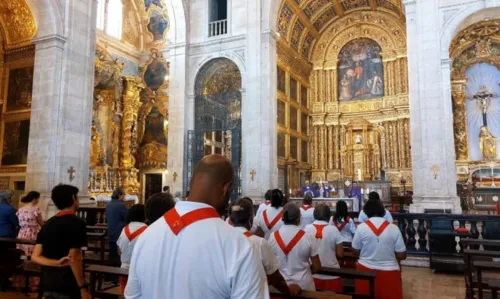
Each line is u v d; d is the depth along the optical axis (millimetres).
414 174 14086
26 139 15820
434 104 13945
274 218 6223
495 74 21625
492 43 20859
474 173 21312
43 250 3977
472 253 5934
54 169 13531
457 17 14188
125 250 5293
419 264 9859
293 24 23547
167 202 4594
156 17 24734
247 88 18734
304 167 25750
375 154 26219
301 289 3889
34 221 8172
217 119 19672
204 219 1809
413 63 14672
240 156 19078
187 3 20969
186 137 19859
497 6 13586
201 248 1723
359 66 27719
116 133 22500
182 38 20453
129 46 24219
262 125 18297
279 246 4418
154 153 23469
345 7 26641
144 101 24203
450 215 9664
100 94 21875
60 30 14125
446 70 14023
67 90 14039
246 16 19422
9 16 16125
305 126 26891
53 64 13859
